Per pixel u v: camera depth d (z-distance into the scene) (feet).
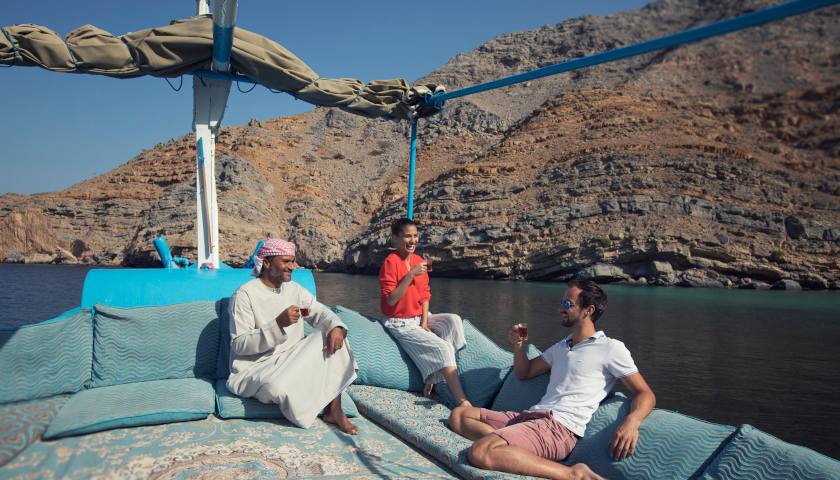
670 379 31.63
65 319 10.86
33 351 9.81
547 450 9.09
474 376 12.60
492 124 282.56
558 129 199.41
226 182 220.84
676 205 134.31
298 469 8.50
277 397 10.16
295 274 15.14
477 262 152.15
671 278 124.36
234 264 183.21
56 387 10.00
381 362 13.10
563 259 137.28
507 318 59.47
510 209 163.12
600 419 9.45
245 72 14.42
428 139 293.02
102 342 10.97
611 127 182.80
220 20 11.84
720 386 29.96
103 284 12.93
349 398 11.71
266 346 10.65
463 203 174.60
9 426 8.04
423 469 9.08
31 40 11.28
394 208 197.57
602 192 149.38
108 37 12.27
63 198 244.22
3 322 57.77
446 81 322.55
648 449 8.47
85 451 8.17
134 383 10.92
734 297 96.12
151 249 189.78
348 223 227.20
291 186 251.19
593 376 9.73
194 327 12.04
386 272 13.33
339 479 8.16
